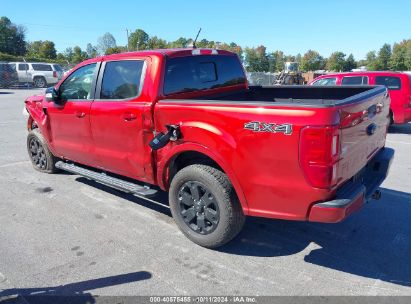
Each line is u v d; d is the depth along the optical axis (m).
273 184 3.30
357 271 3.50
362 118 3.49
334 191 3.20
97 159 4.98
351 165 3.43
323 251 3.86
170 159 4.00
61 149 5.65
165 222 4.54
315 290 3.22
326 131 2.97
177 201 4.05
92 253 3.84
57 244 4.03
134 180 5.06
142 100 4.17
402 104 10.59
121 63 4.47
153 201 5.20
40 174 6.48
